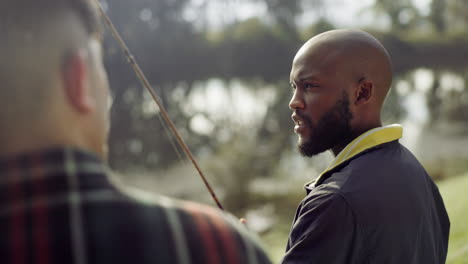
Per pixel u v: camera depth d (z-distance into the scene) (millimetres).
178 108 15453
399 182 1174
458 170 9484
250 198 10016
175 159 14258
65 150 525
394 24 21484
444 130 14930
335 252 1099
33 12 520
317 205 1130
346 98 1266
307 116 1297
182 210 581
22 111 512
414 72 20922
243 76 18172
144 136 14695
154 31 16125
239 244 586
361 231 1104
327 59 1265
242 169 10477
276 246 7000
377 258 1122
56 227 501
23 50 513
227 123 14328
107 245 513
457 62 21156
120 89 14664
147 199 569
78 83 543
